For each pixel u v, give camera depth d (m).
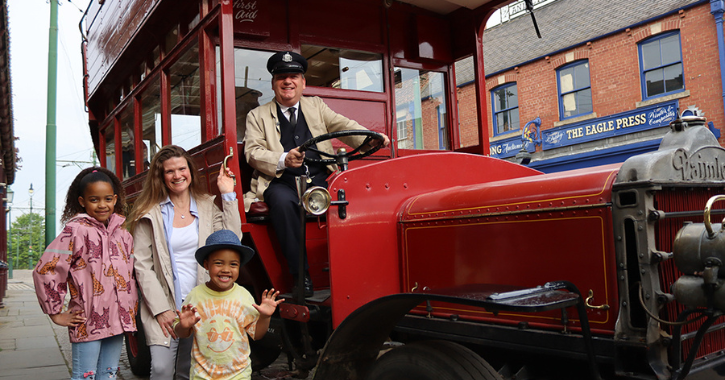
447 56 5.15
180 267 2.97
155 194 3.01
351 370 2.62
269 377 4.11
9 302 13.63
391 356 2.45
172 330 2.63
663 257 2.00
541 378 2.55
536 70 14.80
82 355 2.77
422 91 5.04
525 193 2.52
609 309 2.15
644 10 12.73
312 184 3.66
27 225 73.06
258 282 3.79
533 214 2.44
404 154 4.79
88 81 7.76
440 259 2.85
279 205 3.37
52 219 12.91
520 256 2.48
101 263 2.83
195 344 2.62
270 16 4.29
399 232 3.08
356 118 4.61
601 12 13.64
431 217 2.90
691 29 11.89
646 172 2.07
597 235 2.21
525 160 3.96
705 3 11.65
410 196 3.18
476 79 4.95
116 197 3.11
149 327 2.86
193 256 3.01
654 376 1.99
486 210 2.64
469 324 2.62
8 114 11.07
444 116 5.16
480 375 2.20
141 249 2.97
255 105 4.22
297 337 3.57
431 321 2.79
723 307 1.79
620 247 2.11
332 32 4.56
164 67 4.73
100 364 2.89
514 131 15.35
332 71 4.54
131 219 2.99
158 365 2.82
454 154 3.37
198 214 3.09
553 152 14.48
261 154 3.53
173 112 4.63
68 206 2.97
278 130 3.74
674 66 12.31
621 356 2.09
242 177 4.03
